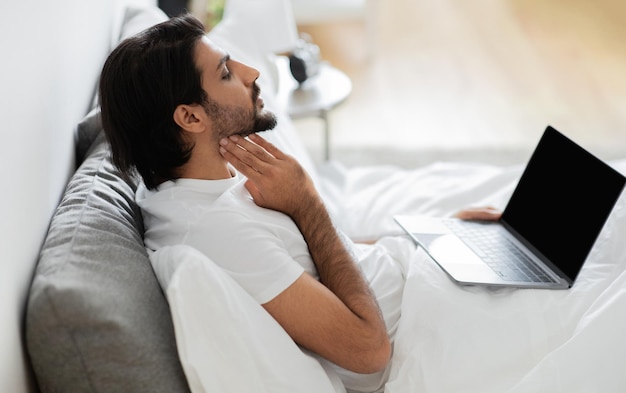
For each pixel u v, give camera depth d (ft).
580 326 4.07
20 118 3.48
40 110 3.91
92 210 3.94
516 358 4.13
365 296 4.07
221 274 3.64
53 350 3.21
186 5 11.53
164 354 3.41
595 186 4.71
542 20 15.52
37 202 3.72
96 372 3.27
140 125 4.13
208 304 3.46
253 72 4.38
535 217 5.15
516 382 4.04
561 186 5.03
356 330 3.91
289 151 6.10
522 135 10.85
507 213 5.43
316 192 4.37
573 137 10.64
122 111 4.10
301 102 8.32
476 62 13.71
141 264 3.74
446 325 4.29
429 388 4.08
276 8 8.22
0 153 3.11
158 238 4.20
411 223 5.39
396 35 15.30
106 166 4.59
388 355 4.05
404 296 4.61
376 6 13.53
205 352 3.42
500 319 4.27
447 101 12.19
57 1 4.54
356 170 7.15
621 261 4.55
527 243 5.11
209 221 4.04
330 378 4.09
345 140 10.98
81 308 3.17
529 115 11.47
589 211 4.67
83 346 3.22
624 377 3.78
